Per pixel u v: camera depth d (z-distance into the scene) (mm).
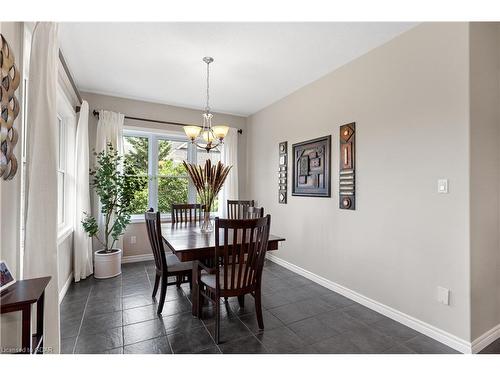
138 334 2043
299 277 3414
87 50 2600
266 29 2256
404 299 2244
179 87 3557
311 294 2875
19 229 1591
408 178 2217
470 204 1836
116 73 3127
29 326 1157
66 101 2850
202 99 4027
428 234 2072
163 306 2514
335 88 2988
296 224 3600
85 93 3717
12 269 1510
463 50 1868
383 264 2422
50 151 1635
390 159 2367
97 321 2232
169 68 2996
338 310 2492
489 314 1953
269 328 2160
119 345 1900
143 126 4082
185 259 2027
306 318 2334
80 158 3285
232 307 2541
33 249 1549
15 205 1553
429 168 2068
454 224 1912
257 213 3082
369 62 2584
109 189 3320
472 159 1848
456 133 1902
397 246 2301
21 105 1632
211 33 2312
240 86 3520
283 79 3277
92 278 3295
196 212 3910
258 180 4566
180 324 2201
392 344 1956
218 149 4715
